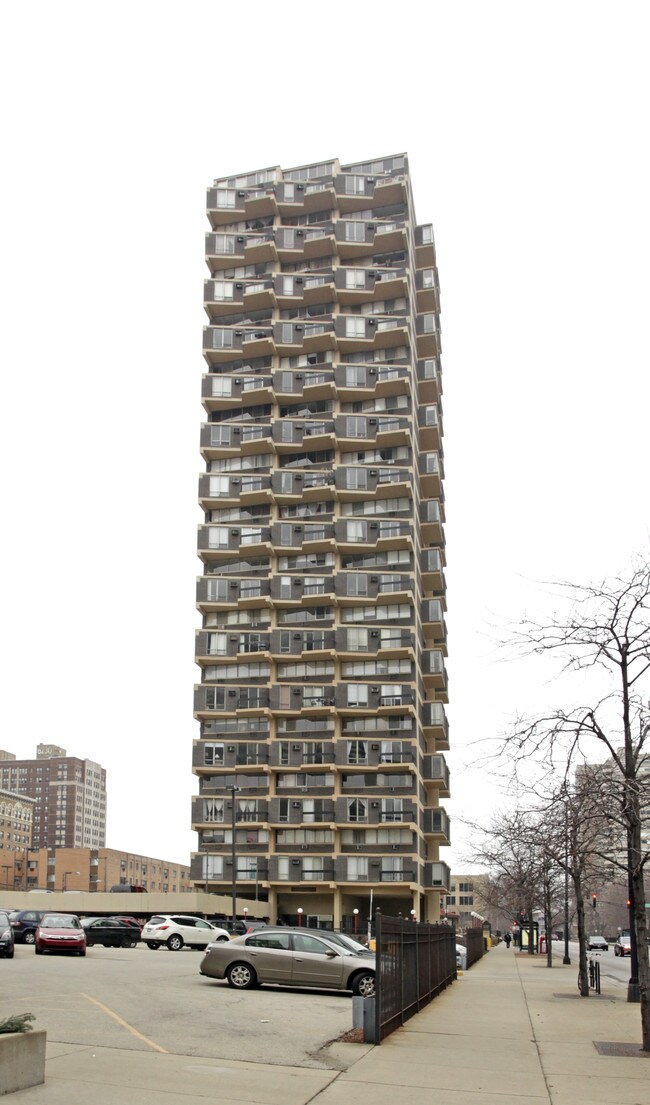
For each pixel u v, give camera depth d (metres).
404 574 83.75
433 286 94.69
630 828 18.23
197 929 48.16
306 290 90.38
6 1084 11.07
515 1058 15.50
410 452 86.56
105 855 162.50
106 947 47.84
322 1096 11.94
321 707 80.94
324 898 79.69
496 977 37.72
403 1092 12.38
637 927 17.52
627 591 18.80
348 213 94.56
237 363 91.94
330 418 87.88
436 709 86.81
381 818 78.12
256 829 79.81
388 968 18.02
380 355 89.94
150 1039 15.70
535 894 51.97
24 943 44.69
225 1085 12.20
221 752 81.25
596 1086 13.26
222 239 93.50
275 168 96.06
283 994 23.91
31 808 181.75
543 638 19.33
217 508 88.56
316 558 85.88
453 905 177.75
